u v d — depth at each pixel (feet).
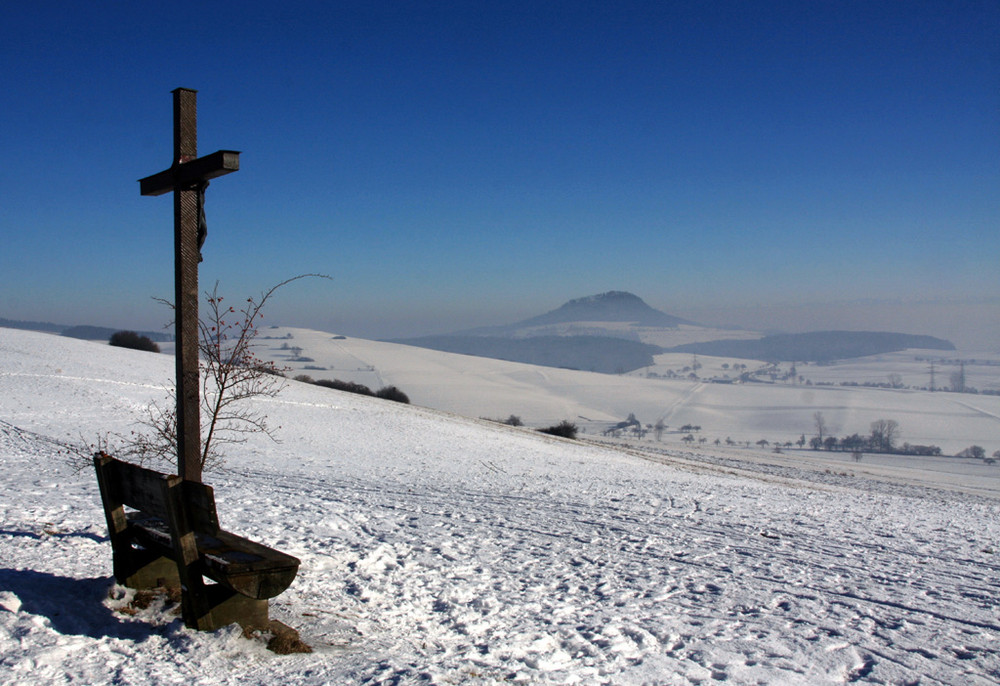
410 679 14.46
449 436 113.19
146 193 19.47
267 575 15.16
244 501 36.14
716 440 520.83
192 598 15.75
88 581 18.61
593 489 59.98
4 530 23.88
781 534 39.63
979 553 38.55
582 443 146.82
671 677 16.39
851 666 18.15
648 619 21.08
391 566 24.89
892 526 48.39
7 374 107.24
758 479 108.47
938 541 42.11
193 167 17.22
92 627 15.88
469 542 30.66
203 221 18.28
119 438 71.77
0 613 15.51
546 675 15.87
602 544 32.99
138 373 128.47
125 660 14.21
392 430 111.75
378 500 42.96
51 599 16.98
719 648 18.72
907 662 18.69
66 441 65.05
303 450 81.46
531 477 71.67
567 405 603.26
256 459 67.41
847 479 150.20
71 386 104.12
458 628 19.03
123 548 18.15
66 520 26.53
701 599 24.03
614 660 17.22
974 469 349.00
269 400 120.37
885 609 24.18
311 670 14.83
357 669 14.99
